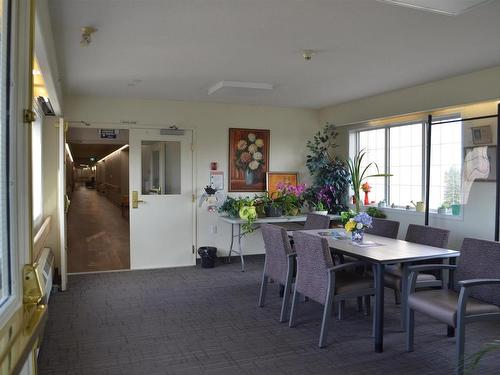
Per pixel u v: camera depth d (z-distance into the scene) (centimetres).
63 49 379
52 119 547
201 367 311
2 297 140
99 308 442
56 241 546
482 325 398
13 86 139
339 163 678
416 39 353
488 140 457
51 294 490
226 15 301
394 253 363
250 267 633
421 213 537
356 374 302
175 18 306
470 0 245
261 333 376
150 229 631
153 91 571
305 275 372
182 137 647
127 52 389
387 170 616
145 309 440
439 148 532
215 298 479
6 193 140
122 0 275
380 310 338
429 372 305
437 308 309
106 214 1348
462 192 486
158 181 636
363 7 286
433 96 509
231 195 675
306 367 312
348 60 417
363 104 623
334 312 431
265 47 375
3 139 139
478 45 369
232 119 674
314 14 299
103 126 607
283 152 707
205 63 430
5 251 141
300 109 716
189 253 652
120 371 305
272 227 421
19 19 144
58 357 327
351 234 438
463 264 340
